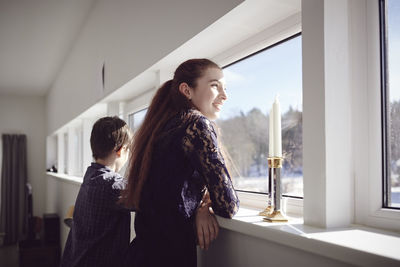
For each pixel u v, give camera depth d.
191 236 1.01
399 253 0.63
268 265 0.93
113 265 1.34
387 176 0.90
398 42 0.89
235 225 0.99
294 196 1.23
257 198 1.35
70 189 4.01
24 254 4.35
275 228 0.87
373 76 0.93
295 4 1.12
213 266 1.19
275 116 1.03
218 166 0.94
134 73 1.99
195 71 1.12
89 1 2.98
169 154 1.00
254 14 1.19
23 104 7.33
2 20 3.32
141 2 1.90
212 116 1.16
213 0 1.25
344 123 0.91
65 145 5.87
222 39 1.42
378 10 0.93
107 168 1.44
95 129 1.48
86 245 1.32
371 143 0.92
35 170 7.30
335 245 0.70
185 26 1.44
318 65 0.90
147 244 1.03
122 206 1.30
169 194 0.99
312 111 0.92
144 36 1.85
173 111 1.12
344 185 0.91
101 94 2.74
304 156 0.94
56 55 4.50
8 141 7.01
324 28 0.89
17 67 5.04
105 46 2.64
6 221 6.84
